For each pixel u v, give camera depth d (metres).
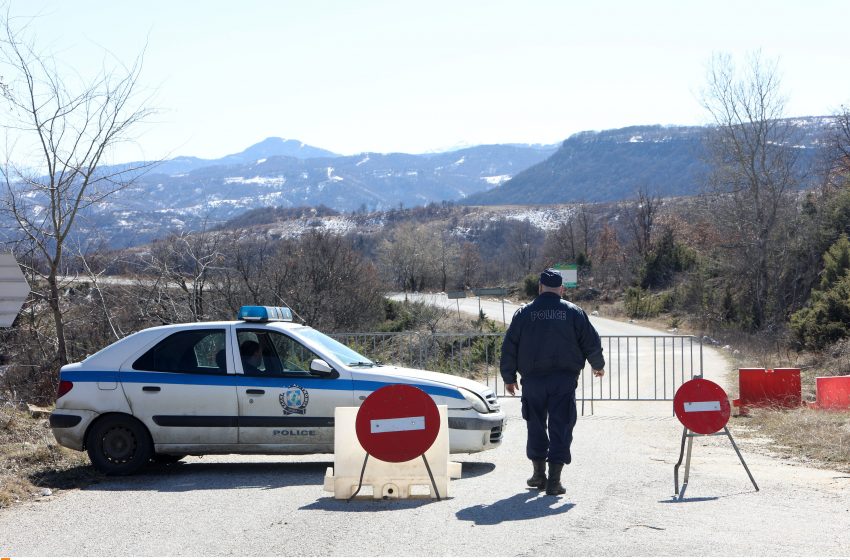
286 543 6.47
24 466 9.80
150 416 9.83
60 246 16.70
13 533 7.00
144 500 8.32
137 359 10.03
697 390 8.76
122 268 21.62
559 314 8.32
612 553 6.01
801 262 42.09
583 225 102.62
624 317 58.84
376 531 6.79
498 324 45.00
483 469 10.15
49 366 18.09
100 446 9.81
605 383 23.28
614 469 9.95
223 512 7.67
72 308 20.44
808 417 13.59
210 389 9.87
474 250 109.38
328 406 9.81
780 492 8.41
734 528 6.80
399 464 8.17
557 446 8.25
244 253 28.97
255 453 9.93
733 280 46.47
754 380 15.56
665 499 8.05
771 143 44.03
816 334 27.23
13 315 9.74
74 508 7.97
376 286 38.34
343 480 8.16
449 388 9.96
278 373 9.96
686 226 77.75
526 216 182.50
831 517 7.24
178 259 22.81
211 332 10.14
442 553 6.08
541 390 8.33
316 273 33.22
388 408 8.04
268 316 10.29
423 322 41.06
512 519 7.16
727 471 9.84
